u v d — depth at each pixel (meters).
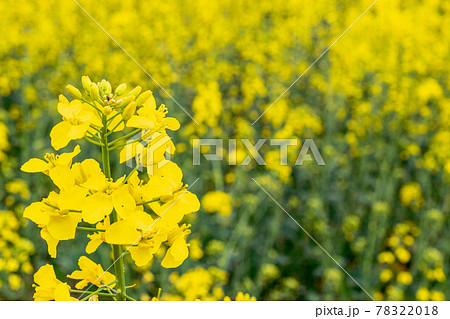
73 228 0.92
